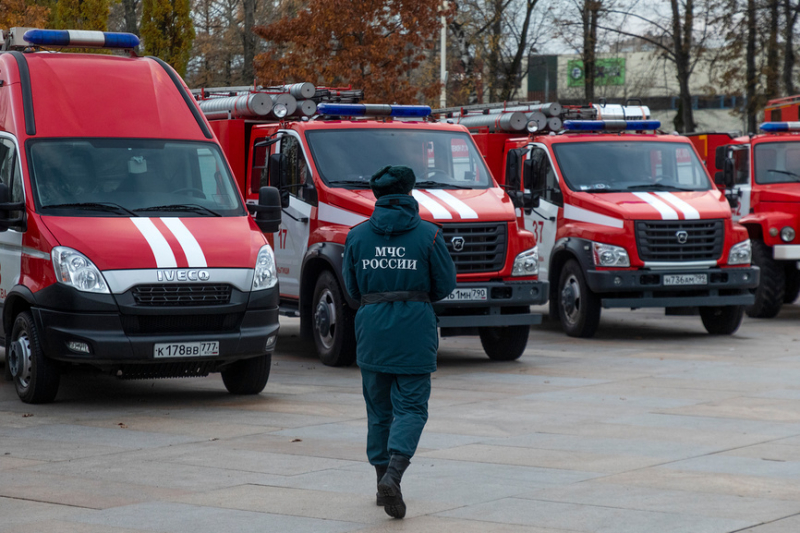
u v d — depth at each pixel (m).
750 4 38.09
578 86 55.59
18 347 10.72
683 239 15.95
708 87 41.59
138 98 11.68
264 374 11.08
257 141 15.36
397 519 6.30
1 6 33.91
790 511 6.42
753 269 16.23
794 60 38.28
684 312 16.73
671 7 40.56
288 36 31.69
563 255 16.84
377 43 31.12
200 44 54.28
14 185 11.00
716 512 6.40
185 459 8.04
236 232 10.88
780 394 11.15
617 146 17.23
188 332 10.30
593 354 14.64
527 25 43.16
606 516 6.32
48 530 6.12
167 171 11.21
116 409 10.42
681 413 10.03
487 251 13.36
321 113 14.60
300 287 13.91
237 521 6.29
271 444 8.62
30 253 10.53
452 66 42.91
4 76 11.65
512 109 19.12
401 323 6.55
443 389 11.61
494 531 6.03
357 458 8.06
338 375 12.80
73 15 34.22
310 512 6.48
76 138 11.15
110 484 7.24
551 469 7.65
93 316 9.99
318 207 13.62
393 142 14.17
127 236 10.34
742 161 19.58
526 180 17.06
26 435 9.06
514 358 14.02
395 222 6.67
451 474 7.50
